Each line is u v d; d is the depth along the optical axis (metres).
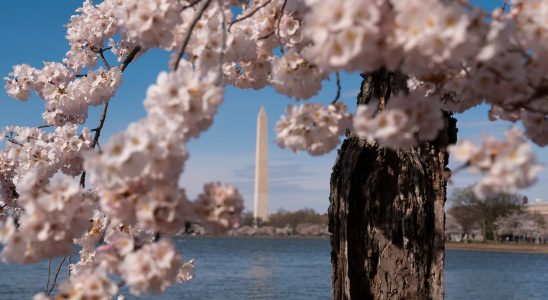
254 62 4.20
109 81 6.25
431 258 5.25
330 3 2.14
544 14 2.42
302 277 40.59
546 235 97.75
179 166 2.46
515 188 2.20
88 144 5.90
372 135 2.48
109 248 2.77
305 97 3.28
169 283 2.61
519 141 2.23
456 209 100.69
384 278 5.25
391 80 5.18
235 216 2.61
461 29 2.11
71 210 2.72
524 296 32.78
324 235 142.88
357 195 5.36
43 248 2.75
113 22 7.01
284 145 3.04
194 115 2.60
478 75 2.62
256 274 42.69
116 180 2.36
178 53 2.92
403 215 5.26
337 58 2.18
